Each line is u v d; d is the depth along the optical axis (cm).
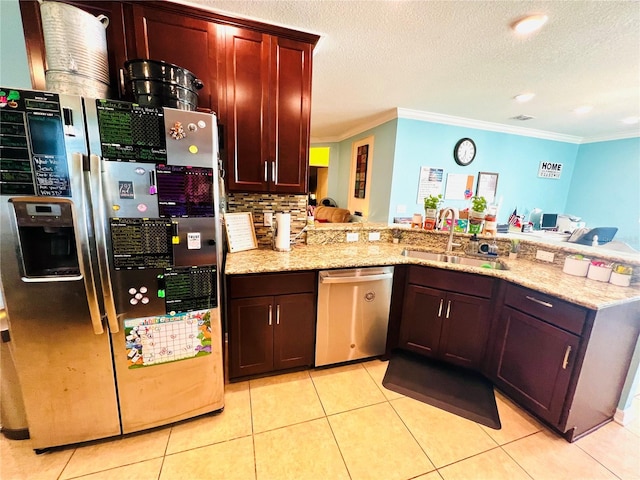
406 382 189
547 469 130
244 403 166
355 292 191
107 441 138
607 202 456
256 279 169
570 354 137
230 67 167
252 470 126
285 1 148
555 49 192
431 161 394
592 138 472
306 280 180
